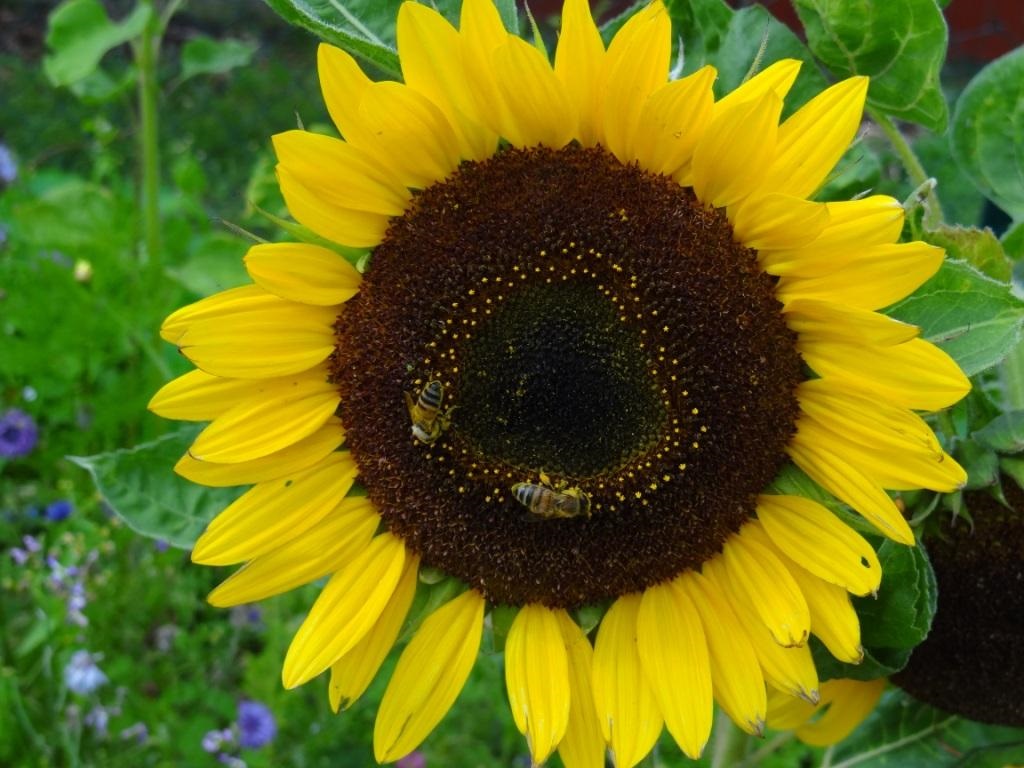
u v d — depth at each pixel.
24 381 0.67
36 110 1.08
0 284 0.68
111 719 0.51
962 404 0.30
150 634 0.57
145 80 0.61
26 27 1.23
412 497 0.31
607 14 0.76
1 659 0.52
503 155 0.29
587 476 0.30
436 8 0.30
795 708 0.34
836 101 0.27
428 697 0.30
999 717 0.33
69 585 0.52
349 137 0.28
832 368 0.28
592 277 0.30
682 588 0.30
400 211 0.30
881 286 0.27
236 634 0.56
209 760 0.51
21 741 0.50
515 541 0.30
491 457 0.31
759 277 0.29
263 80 1.12
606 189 0.29
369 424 0.30
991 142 0.34
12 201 0.82
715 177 0.28
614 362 0.30
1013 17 0.90
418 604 0.31
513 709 0.30
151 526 0.32
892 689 0.35
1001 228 0.40
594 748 0.30
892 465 0.28
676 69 0.29
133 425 0.67
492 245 0.30
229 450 0.30
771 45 0.31
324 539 0.30
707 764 0.51
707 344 0.29
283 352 0.30
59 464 0.65
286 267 0.29
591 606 0.31
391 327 0.30
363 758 0.52
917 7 0.30
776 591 0.29
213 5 1.23
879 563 0.29
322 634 0.30
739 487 0.30
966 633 0.32
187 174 0.67
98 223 0.69
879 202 0.27
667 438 0.30
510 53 0.27
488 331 0.30
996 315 0.28
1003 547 0.31
